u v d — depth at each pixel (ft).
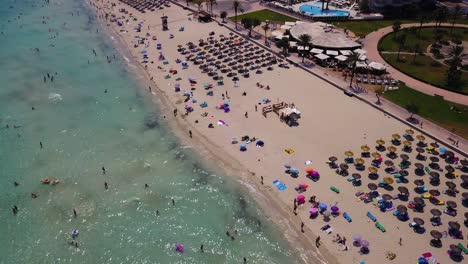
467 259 161.68
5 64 356.18
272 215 187.73
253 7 504.02
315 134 243.19
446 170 209.97
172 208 195.83
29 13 515.91
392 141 235.81
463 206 187.42
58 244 177.06
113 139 249.55
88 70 347.36
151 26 451.94
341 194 195.83
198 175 216.33
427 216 182.09
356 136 240.94
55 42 413.80
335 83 303.07
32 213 193.16
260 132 246.47
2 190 207.92
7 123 265.75
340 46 350.84
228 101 282.56
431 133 238.68
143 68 344.49
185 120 263.70
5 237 180.65
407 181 203.41
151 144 243.60
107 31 447.42
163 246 175.73
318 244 170.30
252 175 212.02
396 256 163.43
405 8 454.40
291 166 216.33
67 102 293.02
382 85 301.43
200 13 467.11
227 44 382.63
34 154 235.40
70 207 196.65
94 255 171.63
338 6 505.25
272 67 334.03
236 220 187.73
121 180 214.48
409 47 371.97
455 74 294.46
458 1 518.78
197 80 313.73
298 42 346.54
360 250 166.61
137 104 289.12
